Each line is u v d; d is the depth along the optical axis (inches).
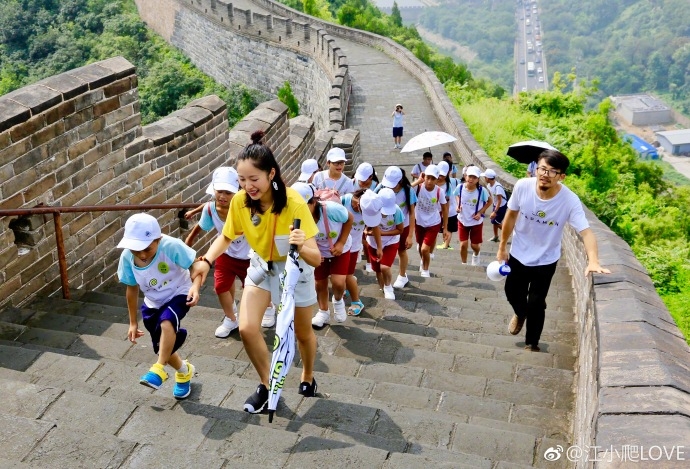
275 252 167.2
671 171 4650.6
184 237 355.9
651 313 154.9
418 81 1205.7
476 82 1820.9
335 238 243.3
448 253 486.9
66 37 2237.9
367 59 1368.1
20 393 168.9
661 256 774.5
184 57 1943.9
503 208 497.7
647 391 117.6
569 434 191.2
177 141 340.5
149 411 166.9
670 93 7352.4
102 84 287.9
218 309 276.8
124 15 2265.0
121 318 260.7
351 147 665.6
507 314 313.1
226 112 382.0
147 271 175.6
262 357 174.1
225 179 225.0
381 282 329.1
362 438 170.6
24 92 260.4
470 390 217.9
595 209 944.3
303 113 1435.8
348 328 261.1
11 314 250.2
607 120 1208.2
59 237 266.2
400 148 891.4
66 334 233.5
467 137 804.6
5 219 250.4
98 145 290.2
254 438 159.0
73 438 148.6
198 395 187.9
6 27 2316.7
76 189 281.1
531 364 243.9
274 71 1507.1
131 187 312.8
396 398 206.8
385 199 296.4
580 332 249.1
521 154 238.7
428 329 277.9
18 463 136.2
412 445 168.9
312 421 179.9
